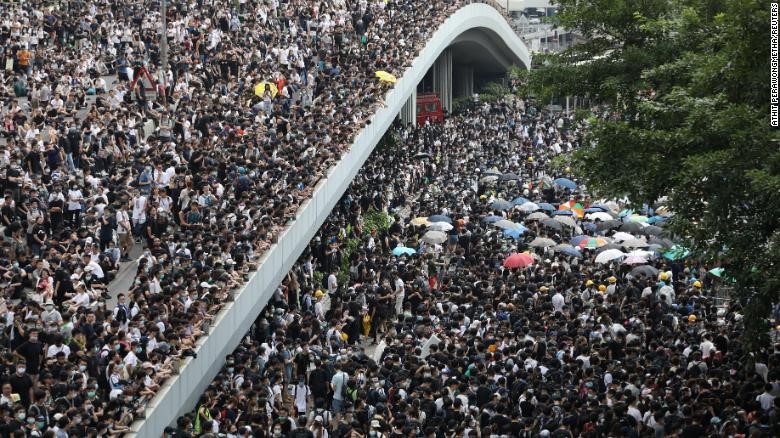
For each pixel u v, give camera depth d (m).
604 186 34.50
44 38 61.34
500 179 67.69
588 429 29.31
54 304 33.78
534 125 89.81
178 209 43.66
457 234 54.53
